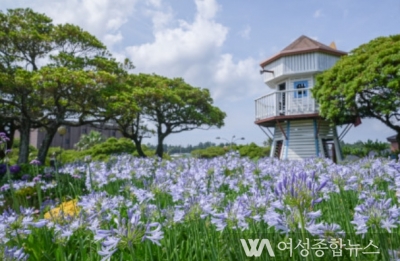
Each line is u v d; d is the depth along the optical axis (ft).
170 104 76.38
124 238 6.21
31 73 49.75
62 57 56.70
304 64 68.74
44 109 56.65
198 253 9.39
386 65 48.96
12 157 72.74
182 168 20.74
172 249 9.81
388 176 13.39
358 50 60.13
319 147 66.39
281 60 71.31
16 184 25.17
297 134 68.69
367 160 18.20
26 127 56.18
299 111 66.69
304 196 6.43
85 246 9.22
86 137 130.00
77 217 9.02
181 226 11.49
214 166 17.69
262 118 73.61
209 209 9.32
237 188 14.96
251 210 8.63
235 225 8.36
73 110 57.06
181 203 12.45
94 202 9.89
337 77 55.21
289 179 6.62
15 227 9.16
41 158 57.36
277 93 68.03
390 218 7.74
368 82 50.72
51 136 58.59
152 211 10.36
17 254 6.45
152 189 11.37
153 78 78.54
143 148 91.20
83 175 27.20
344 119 55.88
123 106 52.60
